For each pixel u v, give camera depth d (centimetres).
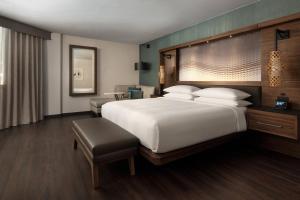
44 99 489
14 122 406
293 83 249
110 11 348
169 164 227
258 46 300
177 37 475
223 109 248
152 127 184
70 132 363
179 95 380
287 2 264
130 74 640
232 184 180
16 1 306
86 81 558
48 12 353
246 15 316
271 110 245
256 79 305
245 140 292
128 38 555
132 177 195
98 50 574
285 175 196
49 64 491
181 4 316
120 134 202
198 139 212
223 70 357
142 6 325
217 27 368
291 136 219
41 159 237
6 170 207
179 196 162
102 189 173
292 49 245
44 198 158
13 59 401
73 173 202
